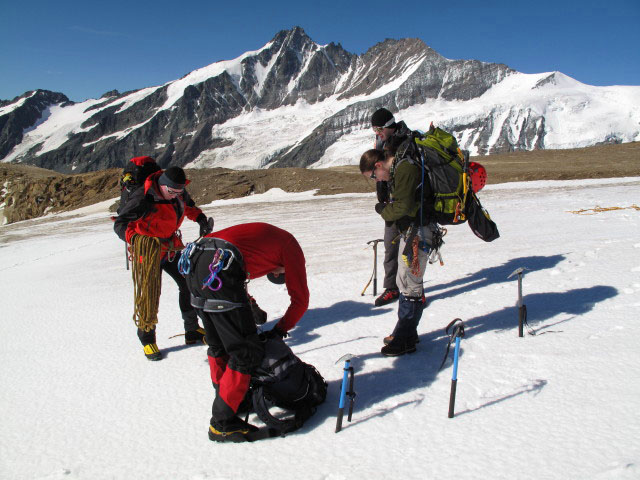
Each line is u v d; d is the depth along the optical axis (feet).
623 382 10.62
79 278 28.37
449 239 27.99
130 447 10.52
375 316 16.69
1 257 43.19
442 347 13.57
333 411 11.12
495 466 8.61
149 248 14.25
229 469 9.46
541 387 10.89
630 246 21.71
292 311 10.97
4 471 10.11
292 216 52.80
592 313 14.51
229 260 9.75
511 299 16.61
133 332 17.46
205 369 13.91
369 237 32.60
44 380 14.11
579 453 8.65
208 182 94.12
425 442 9.54
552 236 26.43
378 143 17.06
